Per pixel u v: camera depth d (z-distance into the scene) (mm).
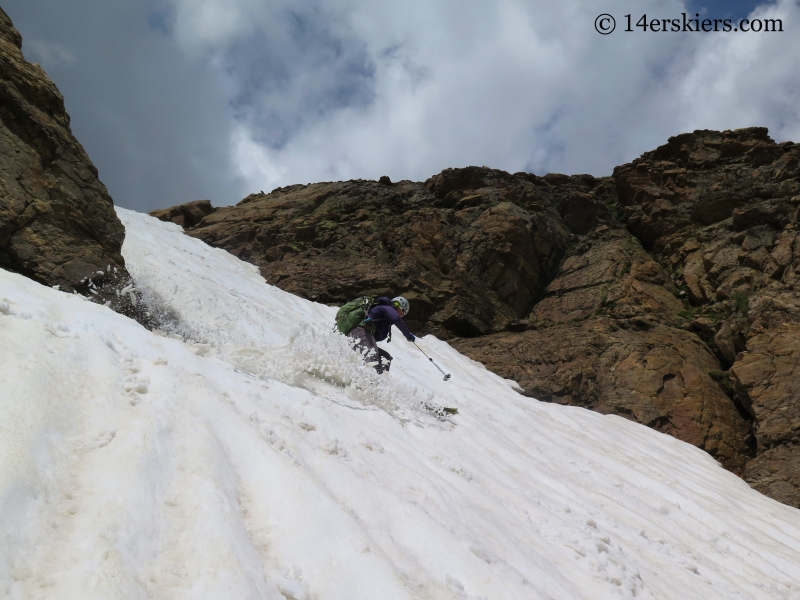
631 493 6637
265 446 3143
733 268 13922
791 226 13273
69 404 2812
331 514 2658
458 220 16000
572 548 3920
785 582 5242
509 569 2994
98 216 5703
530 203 16672
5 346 3023
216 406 3408
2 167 5098
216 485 2574
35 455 2338
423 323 13844
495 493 4602
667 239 16156
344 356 6062
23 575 1838
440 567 2791
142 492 2350
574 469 6852
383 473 3684
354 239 15500
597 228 17047
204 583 2010
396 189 18422
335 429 4133
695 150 17922
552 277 16156
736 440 10508
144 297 5738
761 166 16391
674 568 4477
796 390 10055
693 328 13383
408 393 6477
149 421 2883
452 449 5355
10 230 4992
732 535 6195
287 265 14344
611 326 13328
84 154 5781
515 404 9633
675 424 10688
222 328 6406
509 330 14281
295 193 18500
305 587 2250
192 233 16156
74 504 2227
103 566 1902
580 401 11445
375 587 2340
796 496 8797
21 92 5395
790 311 11531
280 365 5070
